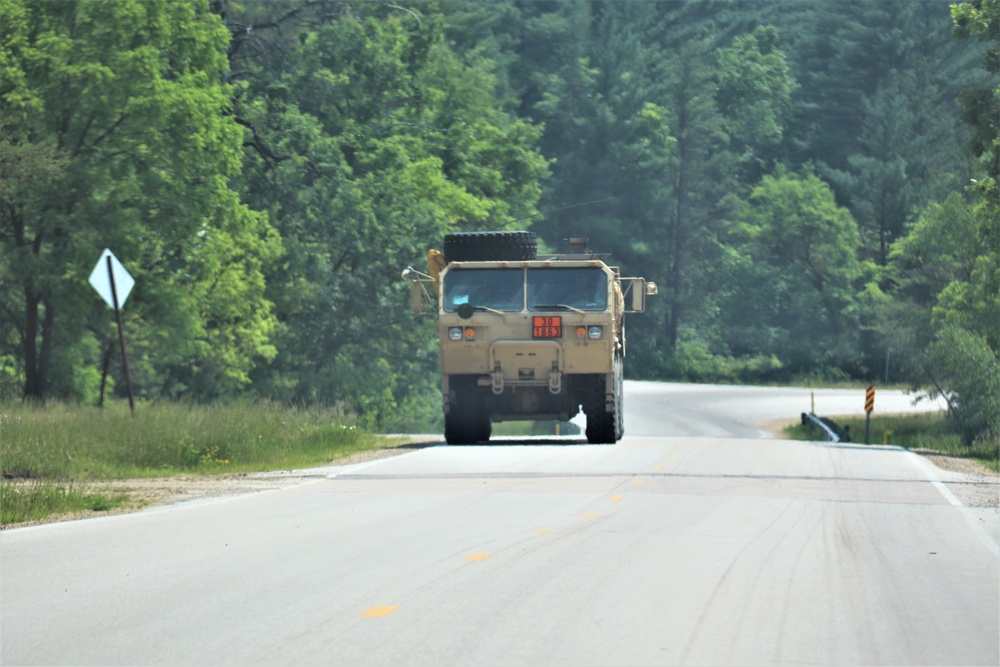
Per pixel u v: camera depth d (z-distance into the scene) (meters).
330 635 27.83
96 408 95.94
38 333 153.00
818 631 28.75
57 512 53.53
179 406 97.88
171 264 147.00
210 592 33.00
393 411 194.88
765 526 46.53
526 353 89.56
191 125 138.75
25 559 38.88
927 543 43.25
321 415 103.25
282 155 194.50
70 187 133.00
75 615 30.22
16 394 148.88
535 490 58.53
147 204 139.12
